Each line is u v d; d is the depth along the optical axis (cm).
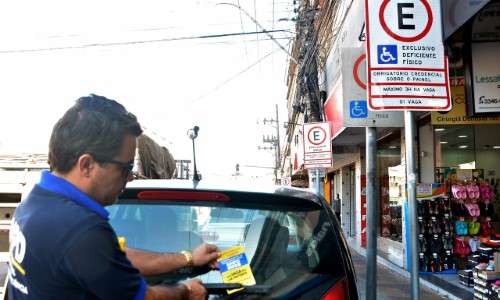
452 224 995
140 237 258
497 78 638
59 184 154
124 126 160
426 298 787
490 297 656
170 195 259
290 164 3619
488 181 1095
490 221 1019
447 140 1128
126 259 154
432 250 977
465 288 819
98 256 141
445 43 614
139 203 263
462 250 980
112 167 158
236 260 233
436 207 987
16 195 528
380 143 1473
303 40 1677
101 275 140
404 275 1014
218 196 258
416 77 441
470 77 641
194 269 230
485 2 462
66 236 141
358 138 1379
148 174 608
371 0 445
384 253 1285
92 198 159
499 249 790
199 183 282
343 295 231
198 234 258
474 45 643
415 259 405
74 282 139
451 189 1023
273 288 231
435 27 447
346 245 258
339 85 1143
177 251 253
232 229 257
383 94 436
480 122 835
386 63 440
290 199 260
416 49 444
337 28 1377
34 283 142
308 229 254
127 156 162
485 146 1143
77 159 153
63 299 141
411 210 412
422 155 1066
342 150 1617
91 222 145
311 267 241
